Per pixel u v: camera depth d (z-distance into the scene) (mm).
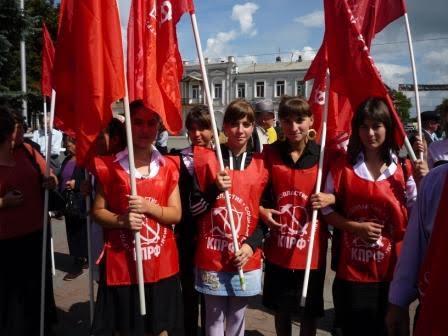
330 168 2791
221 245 2734
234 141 2822
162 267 2602
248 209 2777
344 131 3219
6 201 2984
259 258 2820
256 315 4094
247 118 2799
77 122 2549
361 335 2607
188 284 3219
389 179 2602
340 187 2695
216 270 2729
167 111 2760
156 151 2732
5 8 8586
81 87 2523
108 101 2504
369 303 2582
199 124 3658
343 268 2650
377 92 2695
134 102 2707
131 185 2438
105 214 2516
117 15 2518
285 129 2859
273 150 2996
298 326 3818
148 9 2721
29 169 3182
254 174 2832
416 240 1828
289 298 2916
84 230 5027
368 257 2582
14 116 3135
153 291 2574
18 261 3094
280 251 2900
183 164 2889
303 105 2816
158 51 2744
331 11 2857
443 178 1721
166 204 2648
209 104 2762
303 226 2850
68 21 2684
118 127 2932
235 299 2797
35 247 3193
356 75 2777
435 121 6703
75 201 4570
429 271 1618
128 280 2531
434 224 1604
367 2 3180
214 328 2783
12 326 3082
